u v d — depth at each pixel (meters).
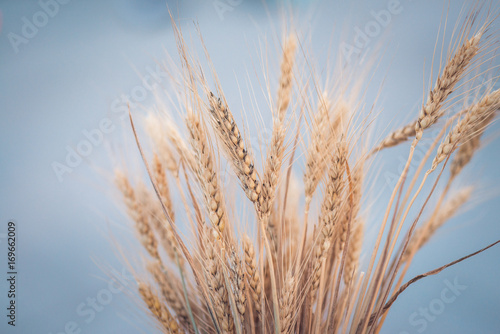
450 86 0.52
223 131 0.52
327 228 0.54
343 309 0.56
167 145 0.56
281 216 0.57
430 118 0.53
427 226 0.57
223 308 0.53
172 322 0.54
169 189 0.57
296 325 0.56
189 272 0.57
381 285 0.56
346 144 0.53
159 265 0.56
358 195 0.56
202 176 0.52
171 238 0.56
